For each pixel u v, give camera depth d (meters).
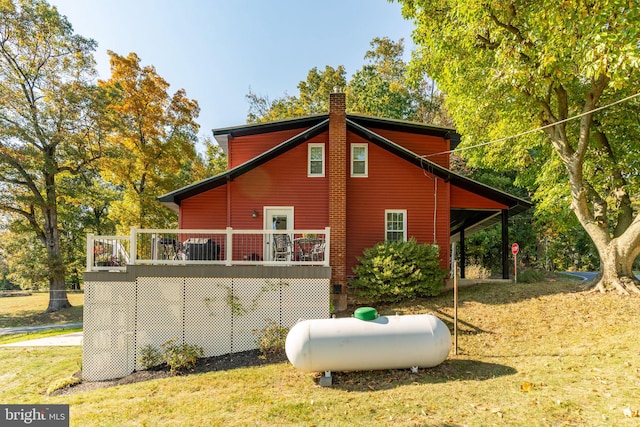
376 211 13.60
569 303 9.61
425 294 11.62
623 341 6.96
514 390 5.44
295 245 12.41
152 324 9.27
